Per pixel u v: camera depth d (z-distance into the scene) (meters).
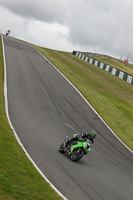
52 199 6.59
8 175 6.87
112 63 59.72
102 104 23.28
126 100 27.52
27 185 6.79
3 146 9.34
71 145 11.14
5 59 28.42
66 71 32.72
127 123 20.42
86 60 52.09
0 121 12.33
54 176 8.55
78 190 8.12
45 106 18.31
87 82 30.47
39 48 48.62
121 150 14.99
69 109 19.30
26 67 28.06
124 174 11.45
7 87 19.59
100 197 8.17
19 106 16.61
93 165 11.18
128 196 9.10
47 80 25.41
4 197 5.59
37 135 12.74
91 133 10.86
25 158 9.05
